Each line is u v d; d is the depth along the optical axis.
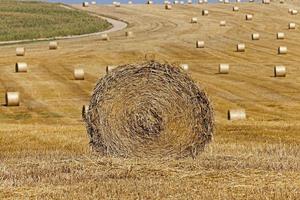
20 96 57.94
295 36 106.50
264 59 83.00
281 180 21.23
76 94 58.81
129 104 27.36
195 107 26.94
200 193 19.25
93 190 19.70
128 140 27.05
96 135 27.36
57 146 31.38
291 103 53.78
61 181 21.55
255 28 118.31
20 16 141.25
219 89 60.97
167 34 112.75
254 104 53.38
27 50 94.12
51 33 119.38
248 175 22.09
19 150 30.38
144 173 22.75
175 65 27.59
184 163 24.58
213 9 150.12
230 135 35.66
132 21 137.00
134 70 27.53
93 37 112.44
